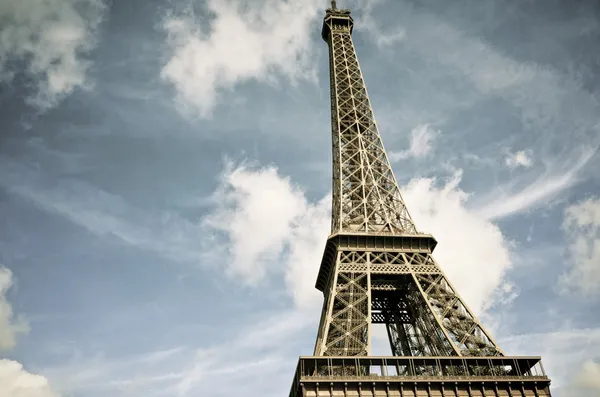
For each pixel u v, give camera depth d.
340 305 109.69
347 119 148.12
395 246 118.31
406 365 94.50
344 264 113.38
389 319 126.75
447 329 103.56
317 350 105.38
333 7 179.88
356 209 127.62
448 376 91.62
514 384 92.88
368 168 134.50
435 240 118.81
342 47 167.50
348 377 89.06
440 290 111.12
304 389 87.69
